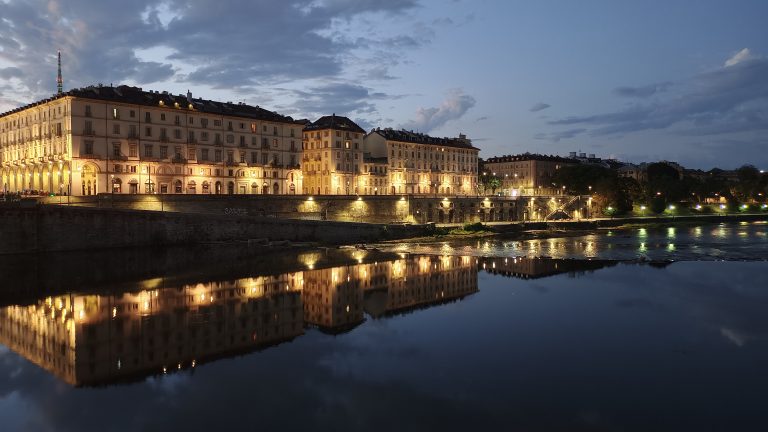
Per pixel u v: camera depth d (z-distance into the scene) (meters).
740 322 37.75
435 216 139.25
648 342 33.12
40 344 33.44
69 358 30.88
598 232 131.62
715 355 30.59
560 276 59.75
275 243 92.69
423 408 23.91
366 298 47.69
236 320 39.44
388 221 128.62
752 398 24.59
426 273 62.78
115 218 81.75
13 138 126.00
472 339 34.16
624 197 183.38
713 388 25.80
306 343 33.69
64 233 77.38
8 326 37.59
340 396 25.31
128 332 36.12
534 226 135.38
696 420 22.50
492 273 62.62
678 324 37.34
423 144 192.38
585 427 22.05
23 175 122.69
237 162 132.12
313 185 165.75
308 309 43.22
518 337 34.47
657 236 118.75
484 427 22.11
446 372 28.27
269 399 25.02
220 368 29.16
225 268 65.69
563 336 34.59
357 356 31.00
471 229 120.81
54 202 84.06
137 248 82.69
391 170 180.50
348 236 102.12
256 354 31.56
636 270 64.25
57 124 108.94
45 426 22.52
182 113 121.75
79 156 105.31
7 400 25.12
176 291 50.22
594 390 25.70
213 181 127.19
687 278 57.56
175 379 27.59
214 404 24.50
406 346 32.84
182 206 98.19
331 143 160.88
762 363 29.22
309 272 63.03
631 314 40.41
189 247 85.69
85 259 71.19
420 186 191.62
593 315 40.22
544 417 22.92
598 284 54.12
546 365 29.14
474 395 25.31
